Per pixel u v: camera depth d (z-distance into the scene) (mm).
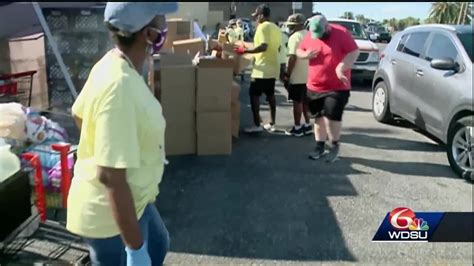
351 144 6055
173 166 4949
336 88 4941
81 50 4898
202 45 7059
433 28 5996
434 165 5230
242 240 3395
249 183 4527
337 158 5355
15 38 5215
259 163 5129
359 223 3725
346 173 4895
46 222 3117
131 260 1677
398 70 6570
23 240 2920
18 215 2844
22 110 3305
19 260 2729
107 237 1748
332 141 5176
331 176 4797
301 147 5785
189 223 3643
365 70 11133
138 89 1607
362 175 4844
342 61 4820
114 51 1683
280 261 3125
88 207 1720
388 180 4711
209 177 4656
